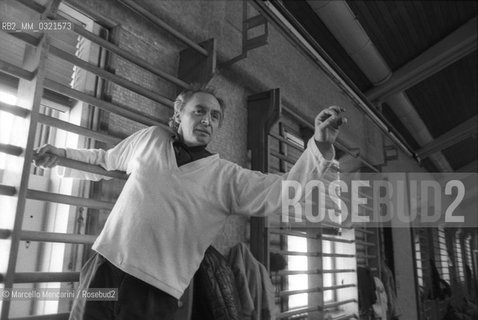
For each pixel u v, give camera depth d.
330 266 4.03
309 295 3.31
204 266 1.35
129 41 1.92
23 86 1.34
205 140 1.29
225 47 2.59
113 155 1.34
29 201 1.59
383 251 5.18
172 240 1.11
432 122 8.09
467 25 5.50
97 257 1.13
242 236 2.52
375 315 4.17
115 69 1.83
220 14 2.60
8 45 1.53
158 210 1.11
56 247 1.61
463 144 9.64
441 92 7.09
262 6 2.37
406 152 6.20
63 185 1.66
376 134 5.49
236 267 2.18
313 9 3.94
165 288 1.07
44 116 1.30
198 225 1.17
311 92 3.90
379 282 4.45
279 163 3.11
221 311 1.30
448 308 6.05
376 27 4.87
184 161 1.22
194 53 2.17
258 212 1.25
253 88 2.85
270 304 2.23
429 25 5.28
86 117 1.70
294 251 3.06
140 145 1.27
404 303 5.29
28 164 1.23
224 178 1.26
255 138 2.68
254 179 1.25
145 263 1.06
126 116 1.66
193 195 1.17
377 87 5.68
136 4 1.78
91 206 1.45
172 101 1.93
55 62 1.65
